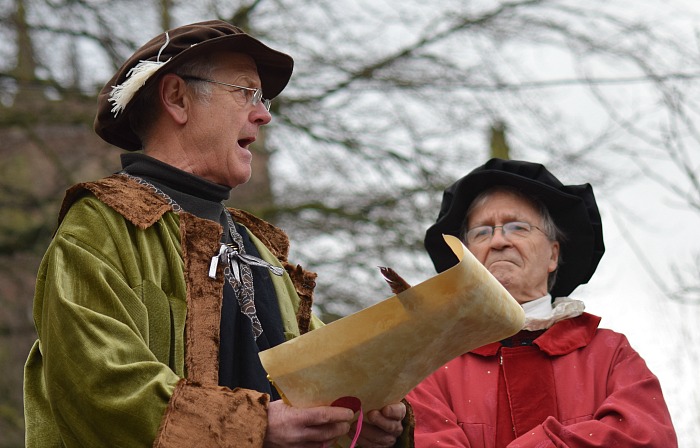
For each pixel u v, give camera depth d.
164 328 5.20
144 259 5.30
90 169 17.00
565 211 7.12
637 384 6.38
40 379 5.32
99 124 5.92
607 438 6.06
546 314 6.82
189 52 5.72
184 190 5.67
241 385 5.33
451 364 6.67
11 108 15.72
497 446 6.36
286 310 5.82
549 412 6.39
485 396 6.48
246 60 5.93
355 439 4.84
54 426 5.16
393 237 15.47
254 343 5.45
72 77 15.73
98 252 5.23
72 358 4.88
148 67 5.70
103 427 4.79
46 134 17.23
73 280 5.11
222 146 5.75
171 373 4.91
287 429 4.77
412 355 4.80
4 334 17.05
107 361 4.84
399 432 5.23
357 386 4.82
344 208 15.75
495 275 6.91
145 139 5.84
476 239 7.04
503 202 7.05
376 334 4.70
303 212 15.74
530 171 7.16
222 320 5.40
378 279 15.66
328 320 15.57
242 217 6.23
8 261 16.56
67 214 5.42
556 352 6.58
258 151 15.88
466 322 4.78
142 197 5.51
